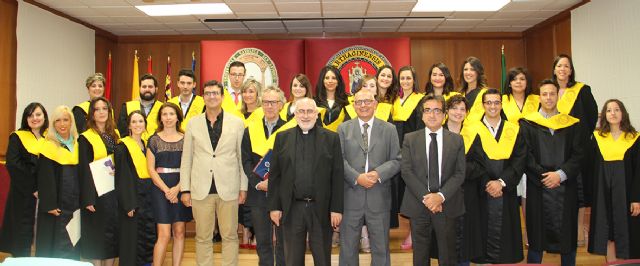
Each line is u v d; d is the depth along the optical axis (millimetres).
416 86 4484
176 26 8781
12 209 4223
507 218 3705
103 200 3803
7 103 6340
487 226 3730
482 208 3746
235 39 9523
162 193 3822
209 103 3717
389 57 8992
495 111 3781
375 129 3564
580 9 7277
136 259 3842
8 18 6387
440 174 3424
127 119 4844
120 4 7219
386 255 3486
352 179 3439
